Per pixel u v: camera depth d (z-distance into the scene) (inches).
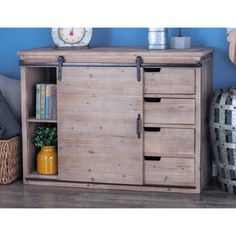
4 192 171.8
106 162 171.5
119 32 188.1
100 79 168.7
